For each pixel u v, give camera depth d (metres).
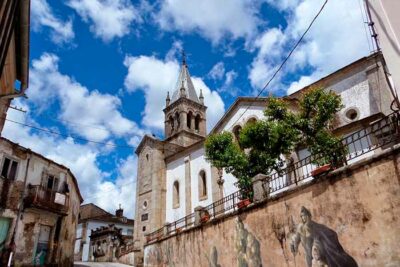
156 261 23.55
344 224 9.05
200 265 16.97
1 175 20.16
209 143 19.19
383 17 9.26
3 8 7.14
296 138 16.22
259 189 13.48
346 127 19.22
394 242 7.67
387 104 19.41
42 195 22.53
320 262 9.61
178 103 52.56
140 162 39.25
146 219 34.25
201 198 29.47
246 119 26.41
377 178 8.40
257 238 12.69
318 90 16.22
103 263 34.72
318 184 10.24
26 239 21.28
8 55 9.61
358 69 22.33
